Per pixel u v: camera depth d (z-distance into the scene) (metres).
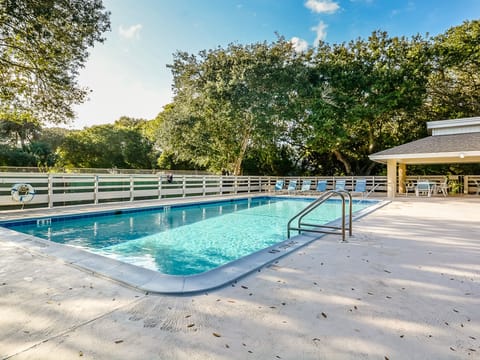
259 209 11.80
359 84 18.23
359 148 21.83
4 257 3.94
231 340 1.99
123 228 7.80
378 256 4.08
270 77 16.06
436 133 15.02
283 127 19.44
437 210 9.07
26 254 4.08
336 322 2.24
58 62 9.96
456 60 18.28
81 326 2.17
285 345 1.94
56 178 9.43
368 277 3.24
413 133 20.48
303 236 5.32
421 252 4.29
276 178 19.75
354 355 1.83
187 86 17.75
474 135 13.27
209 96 16.12
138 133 33.03
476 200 12.26
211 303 2.57
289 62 17.59
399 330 2.13
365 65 19.05
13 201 8.52
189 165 27.12
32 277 3.20
